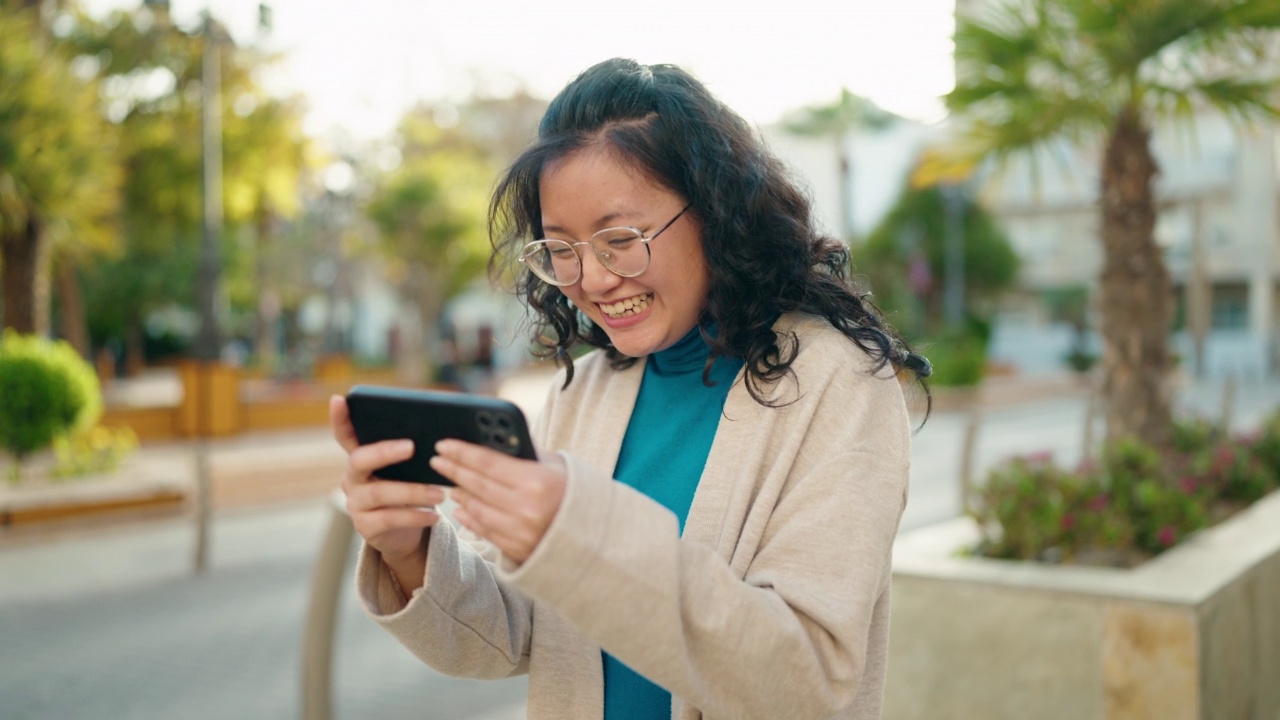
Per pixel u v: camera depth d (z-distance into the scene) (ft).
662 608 3.15
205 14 52.70
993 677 9.95
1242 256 106.73
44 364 32.24
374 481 3.57
